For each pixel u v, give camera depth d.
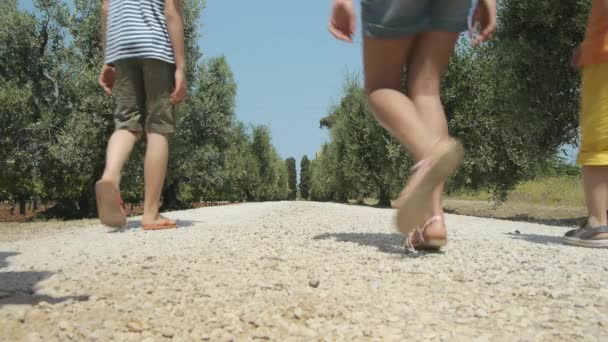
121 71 5.56
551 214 15.19
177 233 5.20
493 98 12.60
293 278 2.78
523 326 2.00
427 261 3.26
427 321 2.06
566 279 2.78
